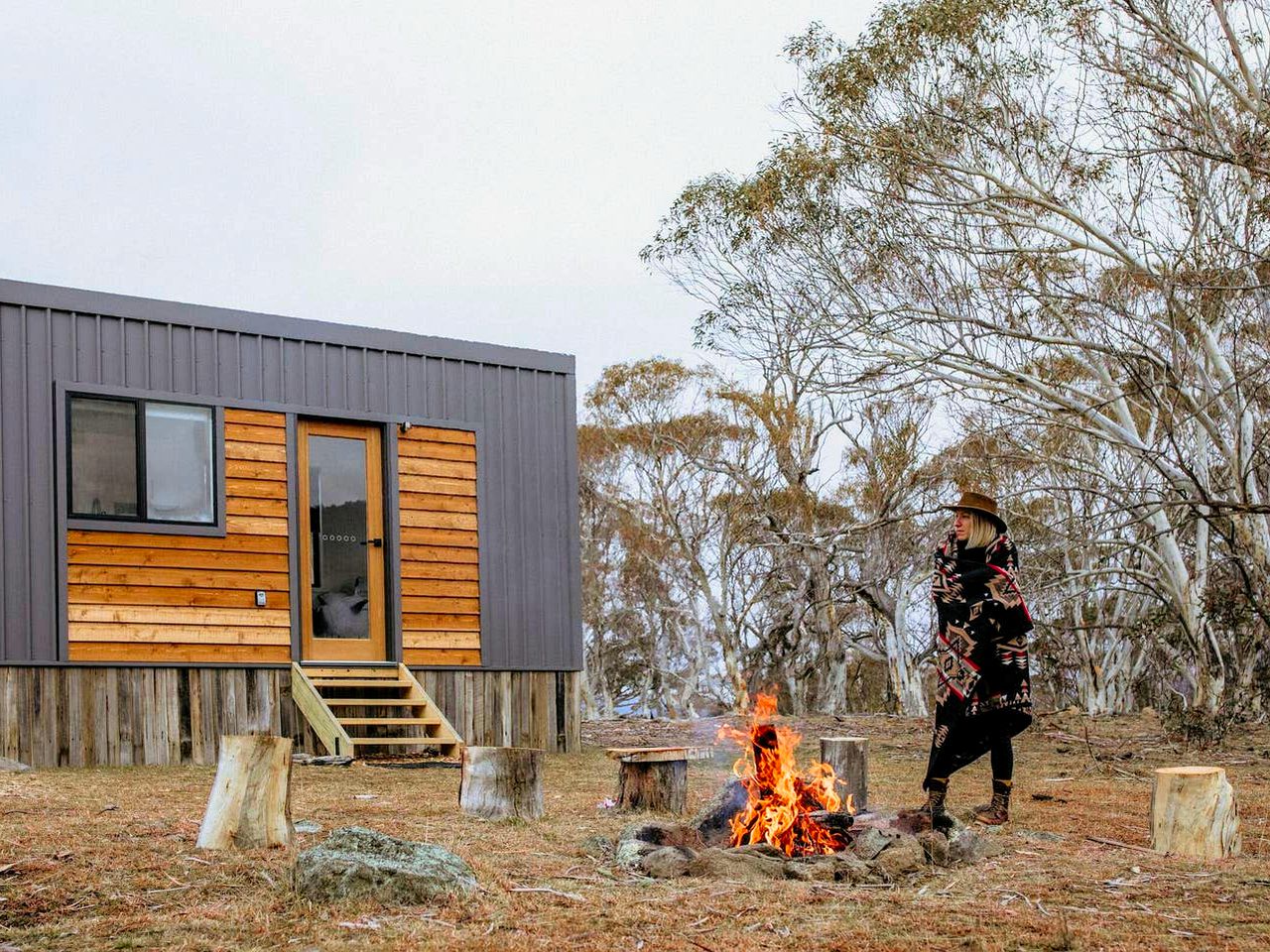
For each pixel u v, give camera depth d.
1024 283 16.88
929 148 16.88
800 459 29.08
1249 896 5.33
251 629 12.69
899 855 5.81
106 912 4.93
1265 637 17.55
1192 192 14.89
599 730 18.73
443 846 6.35
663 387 32.81
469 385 14.44
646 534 34.16
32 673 11.46
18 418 11.60
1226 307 15.34
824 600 30.28
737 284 18.59
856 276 17.83
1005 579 6.90
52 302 11.86
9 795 7.96
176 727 12.15
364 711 13.14
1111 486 17.52
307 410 13.27
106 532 11.98
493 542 14.38
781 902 5.18
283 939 4.59
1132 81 15.04
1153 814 6.57
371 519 13.66
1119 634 27.20
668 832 6.41
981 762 12.36
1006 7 16.28
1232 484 16.08
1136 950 4.44
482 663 14.10
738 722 19.86
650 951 4.45
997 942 4.54
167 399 12.40
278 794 6.17
